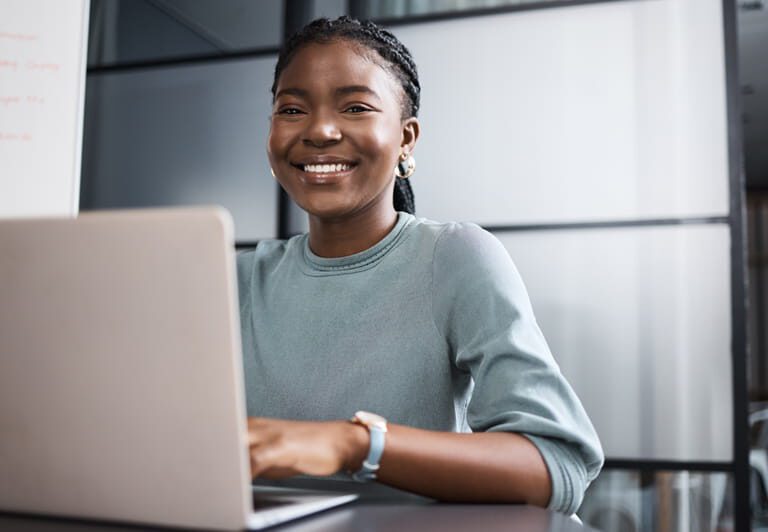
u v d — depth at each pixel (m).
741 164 2.34
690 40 2.39
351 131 1.07
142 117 2.77
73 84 1.38
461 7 2.55
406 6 2.60
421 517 0.68
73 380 0.60
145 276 0.56
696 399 2.32
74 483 0.62
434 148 2.52
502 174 2.48
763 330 7.34
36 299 0.60
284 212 2.64
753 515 3.28
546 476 0.79
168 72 2.76
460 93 2.52
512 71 2.49
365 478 0.74
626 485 2.38
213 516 0.58
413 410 1.00
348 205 1.08
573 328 2.40
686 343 2.34
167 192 2.73
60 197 1.37
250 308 1.14
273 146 1.10
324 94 1.07
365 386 1.02
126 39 2.79
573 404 0.89
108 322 0.58
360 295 1.07
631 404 2.36
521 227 2.45
